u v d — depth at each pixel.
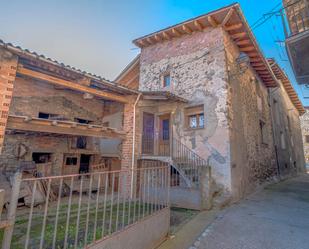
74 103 8.08
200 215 4.80
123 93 6.52
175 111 8.23
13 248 2.96
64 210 5.12
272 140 11.94
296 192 7.98
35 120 4.48
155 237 3.07
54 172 7.39
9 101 3.64
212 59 7.52
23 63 4.21
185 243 3.22
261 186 8.91
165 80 9.15
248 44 8.38
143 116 8.30
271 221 4.29
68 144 7.95
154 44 9.77
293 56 5.72
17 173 1.66
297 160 18.12
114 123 8.50
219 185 6.45
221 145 6.66
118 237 2.28
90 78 4.98
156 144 8.52
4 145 6.37
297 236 3.50
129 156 6.37
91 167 8.58
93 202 5.84
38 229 3.82
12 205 1.59
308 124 25.92
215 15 7.23
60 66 4.31
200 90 7.60
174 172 7.52
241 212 5.02
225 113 6.77
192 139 7.45
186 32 8.42
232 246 3.12
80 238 3.29
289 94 17.92
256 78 10.56
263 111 11.07
